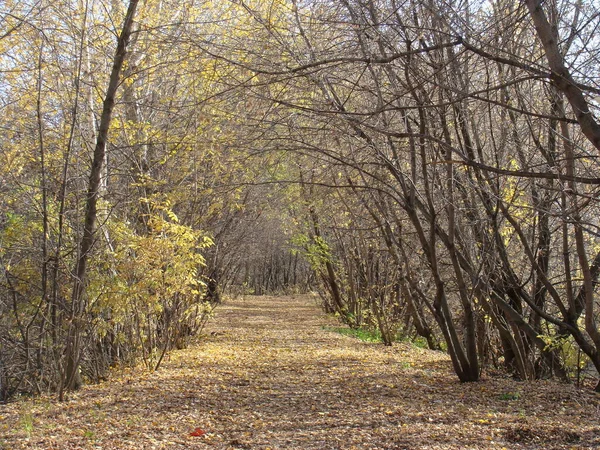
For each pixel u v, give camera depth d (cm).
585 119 571
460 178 948
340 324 2208
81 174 973
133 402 817
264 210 2027
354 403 811
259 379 1015
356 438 627
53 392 903
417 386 938
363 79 879
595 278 988
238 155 1086
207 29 1090
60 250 905
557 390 895
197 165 1291
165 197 1203
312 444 610
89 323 930
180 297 1270
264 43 794
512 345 1064
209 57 873
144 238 998
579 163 849
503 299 1077
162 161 1205
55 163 991
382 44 778
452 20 699
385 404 796
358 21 752
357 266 1970
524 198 1034
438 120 888
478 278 962
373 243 1623
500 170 596
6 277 930
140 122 1215
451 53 810
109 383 970
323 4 795
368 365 1185
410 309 1562
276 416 740
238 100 794
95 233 918
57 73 987
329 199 1367
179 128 1237
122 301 948
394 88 833
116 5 1137
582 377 1097
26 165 1001
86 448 592
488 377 1053
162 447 602
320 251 1959
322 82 767
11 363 965
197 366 1153
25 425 668
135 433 653
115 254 964
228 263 2233
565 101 864
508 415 726
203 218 1395
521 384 956
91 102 1106
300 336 1772
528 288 1200
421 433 642
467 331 968
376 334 1841
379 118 836
